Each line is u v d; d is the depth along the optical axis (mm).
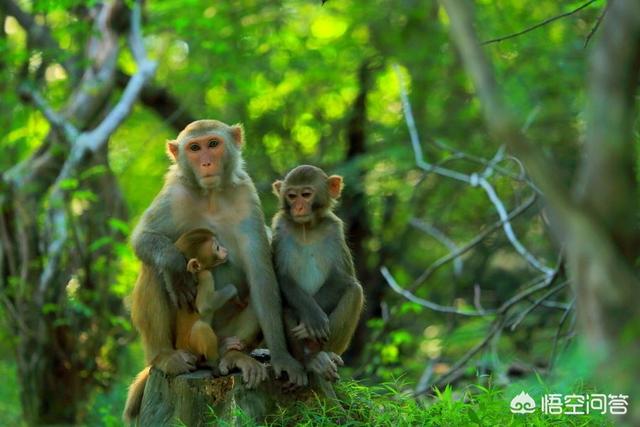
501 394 9547
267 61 21750
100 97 16031
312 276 8766
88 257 14945
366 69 22281
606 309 3420
